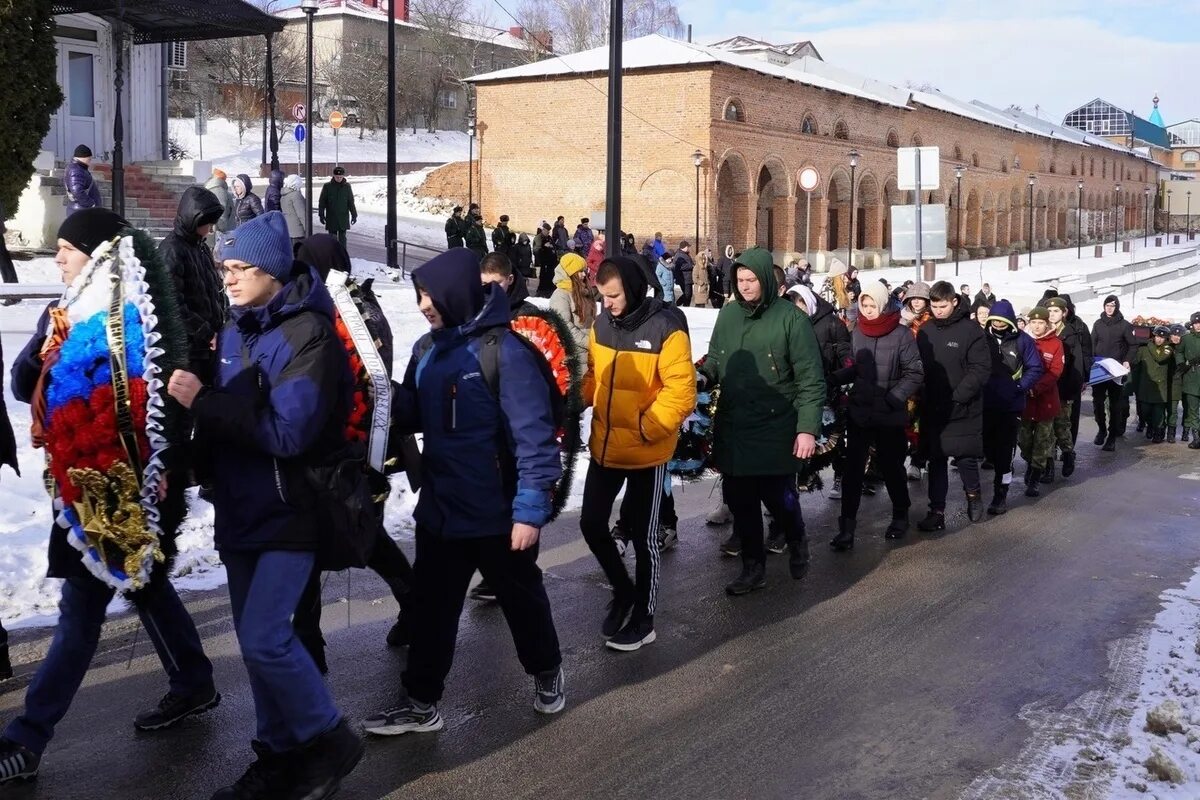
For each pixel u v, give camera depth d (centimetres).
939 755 479
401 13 7425
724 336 716
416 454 481
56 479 415
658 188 3850
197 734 477
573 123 4069
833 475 1144
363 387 461
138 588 418
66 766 444
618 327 600
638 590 604
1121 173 9519
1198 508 1047
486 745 479
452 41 7238
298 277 402
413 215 4369
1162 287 5769
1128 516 1001
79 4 2170
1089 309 4222
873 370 834
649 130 3844
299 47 6806
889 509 1007
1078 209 7712
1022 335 1000
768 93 4066
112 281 409
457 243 2773
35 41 1861
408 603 579
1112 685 566
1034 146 7256
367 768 454
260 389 385
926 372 914
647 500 601
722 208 3997
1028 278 5100
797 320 695
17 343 1199
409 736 486
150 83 2700
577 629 638
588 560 782
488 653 591
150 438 401
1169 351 1515
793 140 4225
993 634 648
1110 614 693
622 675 568
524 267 2909
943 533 912
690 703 532
